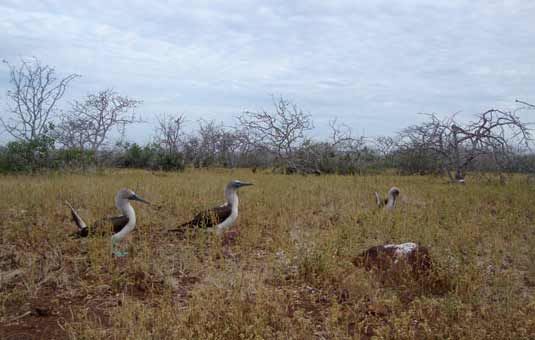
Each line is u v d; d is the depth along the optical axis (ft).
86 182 46.21
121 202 24.62
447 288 20.02
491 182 57.00
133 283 19.99
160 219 30.55
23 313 17.26
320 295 19.22
